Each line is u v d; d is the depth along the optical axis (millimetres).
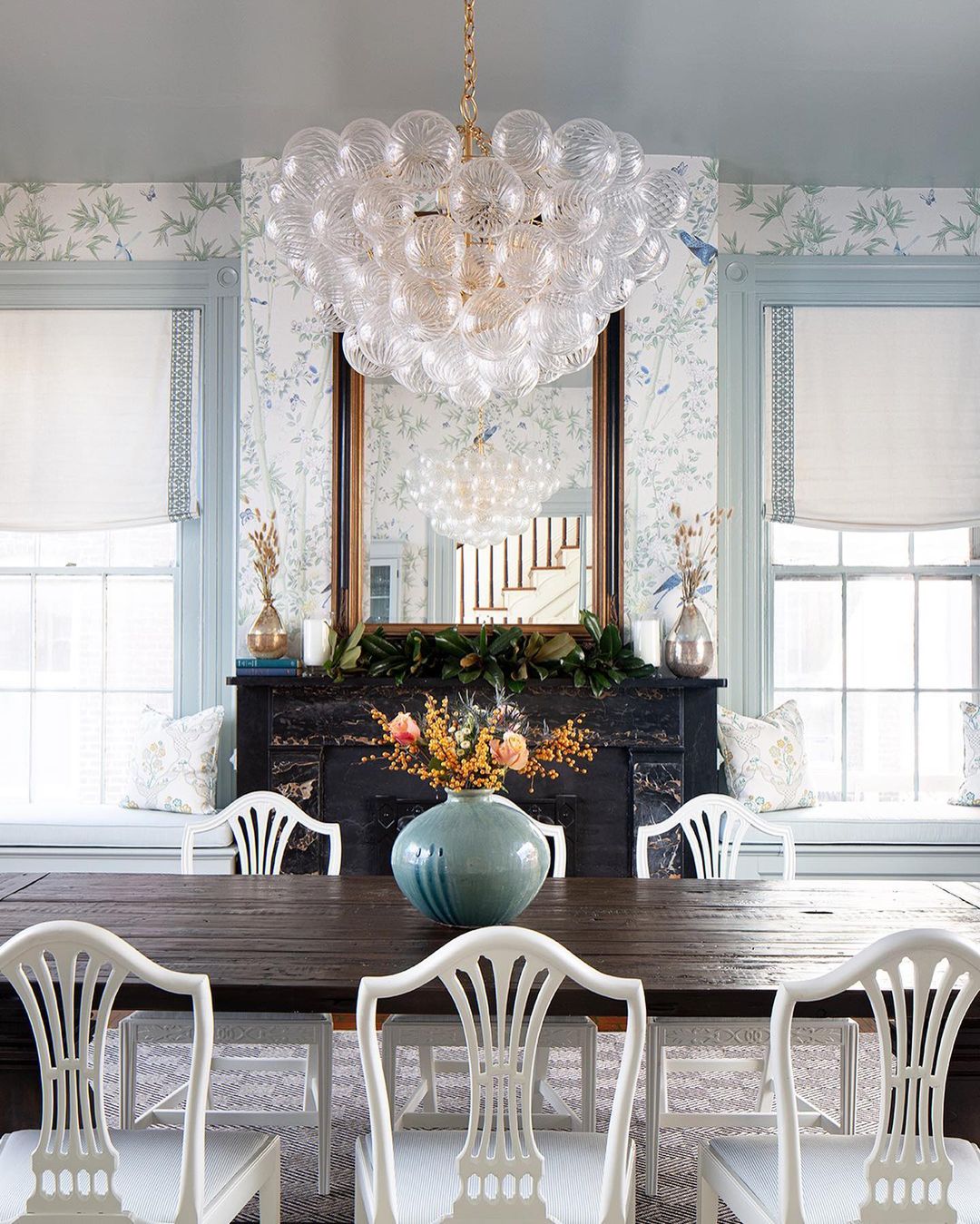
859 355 5035
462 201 2256
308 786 4445
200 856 4465
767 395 5035
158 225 4988
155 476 4961
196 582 5043
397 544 4613
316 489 4602
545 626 4602
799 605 5133
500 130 2342
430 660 4496
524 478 4625
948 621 5148
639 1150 2984
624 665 4438
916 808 4832
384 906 2707
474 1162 1757
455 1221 1761
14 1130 2160
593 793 4488
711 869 3309
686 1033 2689
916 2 3523
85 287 4973
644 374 4621
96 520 4945
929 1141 1844
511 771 4477
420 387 2887
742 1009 2061
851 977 1722
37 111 4254
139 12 3572
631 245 2531
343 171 2395
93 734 5105
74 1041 1746
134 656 5094
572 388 4633
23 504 4949
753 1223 1878
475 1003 2102
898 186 5023
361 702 4457
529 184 2387
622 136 2512
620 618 4594
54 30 3678
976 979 1715
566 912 2662
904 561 5152
